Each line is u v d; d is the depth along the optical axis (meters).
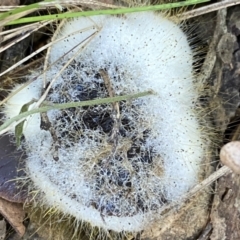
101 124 0.17
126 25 0.18
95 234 0.19
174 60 0.18
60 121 0.17
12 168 0.18
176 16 0.19
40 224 0.19
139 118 0.17
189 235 0.19
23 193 0.18
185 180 0.18
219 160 0.19
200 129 0.18
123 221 0.18
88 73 0.17
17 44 0.19
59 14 0.17
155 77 0.17
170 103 0.17
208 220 0.19
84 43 0.17
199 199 0.18
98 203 0.17
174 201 0.18
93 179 0.17
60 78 0.17
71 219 0.19
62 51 0.18
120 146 0.17
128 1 0.19
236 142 0.16
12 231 0.19
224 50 0.19
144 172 0.17
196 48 0.19
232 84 0.19
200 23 0.20
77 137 0.17
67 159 0.17
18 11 0.17
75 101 0.17
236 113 0.19
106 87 0.17
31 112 0.16
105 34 0.17
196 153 0.18
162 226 0.18
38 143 0.17
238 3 0.19
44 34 0.20
